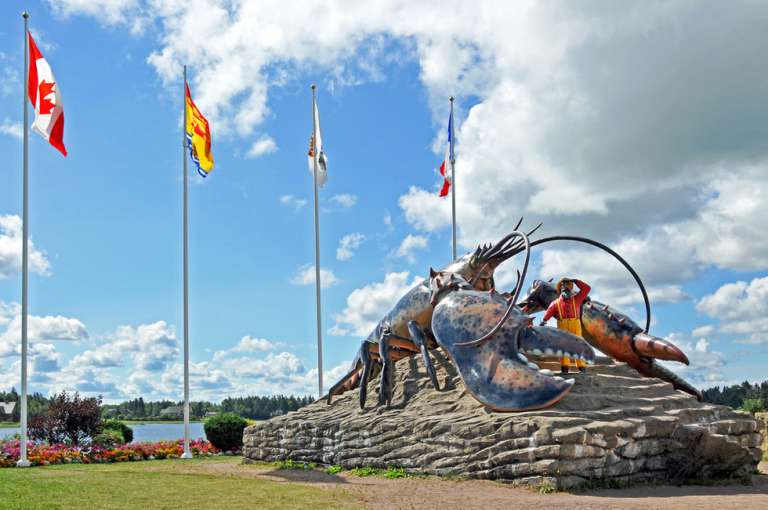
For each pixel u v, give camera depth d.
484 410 13.79
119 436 28.30
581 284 15.87
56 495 11.68
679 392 15.57
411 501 10.68
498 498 10.77
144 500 11.06
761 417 21.06
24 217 20.89
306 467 17.03
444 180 27.86
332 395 19.92
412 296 17.97
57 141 20.88
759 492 11.84
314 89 28.31
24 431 20.19
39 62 21.17
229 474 15.75
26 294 20.75
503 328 14.38
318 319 27.12
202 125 25.58
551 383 13.04
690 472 13.04
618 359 16.70
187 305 24.19
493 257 17.28
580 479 11.60
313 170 27.98
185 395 23.73
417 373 17.50
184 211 24.67
